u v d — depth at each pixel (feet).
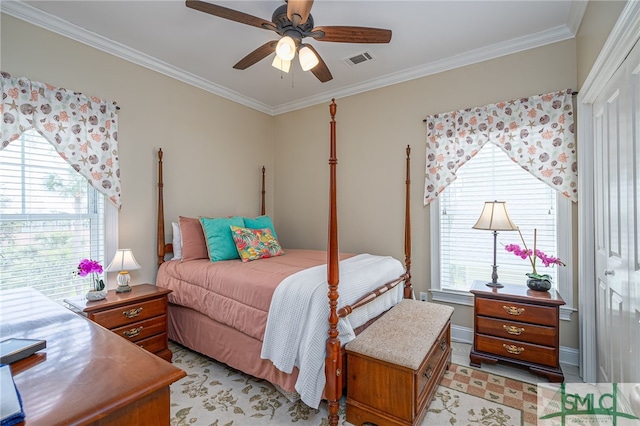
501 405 6.22
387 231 10.75
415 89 10.21
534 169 8.23
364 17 7.36
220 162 11.60
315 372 5.55
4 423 1.93
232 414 5.95
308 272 6.97
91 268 7.11
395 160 10.59
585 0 6.60
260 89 11.62
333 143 5.66
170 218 10.01
